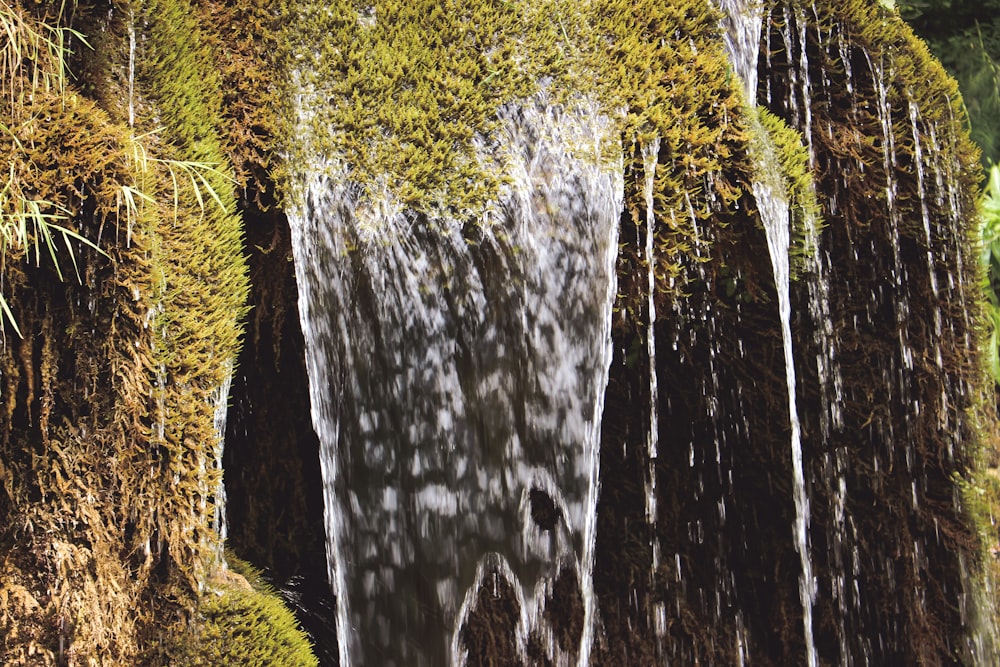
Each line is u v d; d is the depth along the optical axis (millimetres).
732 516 2906
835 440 2715
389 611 2027
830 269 2572
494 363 1905
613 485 2906
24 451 1513
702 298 2475
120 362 1551
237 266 1757
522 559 2020
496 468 1954
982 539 2613
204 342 1652
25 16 1575
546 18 1952
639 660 2965
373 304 1873
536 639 2477
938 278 2570
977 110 4043
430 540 1987
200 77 1835
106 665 1531
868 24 2438
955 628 2635
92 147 1537
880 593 2748
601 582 2969
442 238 1843
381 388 1920
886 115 2465
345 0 1940
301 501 2520
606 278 1922
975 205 2650
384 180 1851
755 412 2756
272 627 1700
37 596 1508
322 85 1901
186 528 1609
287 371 2291
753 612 2939
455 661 2051
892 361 2629
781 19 2385
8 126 1473
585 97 1925
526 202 1861
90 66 1662
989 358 2686
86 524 1535
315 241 1869
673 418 2797
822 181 2465
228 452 2338
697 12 2080
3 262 1439
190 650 1595
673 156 1974
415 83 1893
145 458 1572
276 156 1886
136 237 1559
